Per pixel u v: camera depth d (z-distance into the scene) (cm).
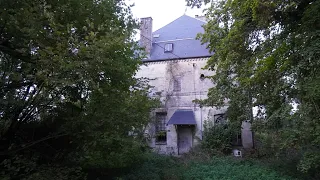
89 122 707
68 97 670
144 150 1225
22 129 809
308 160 752
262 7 774
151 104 1020
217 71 1259
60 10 629
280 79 802
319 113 674
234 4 888
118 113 729
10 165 650
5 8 562
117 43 614
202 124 1870
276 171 1187
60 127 770
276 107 854
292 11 838
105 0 749
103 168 1066
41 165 733
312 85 673
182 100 1950
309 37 721
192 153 1684
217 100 1282
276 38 862
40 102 673
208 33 1197
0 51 641
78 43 544
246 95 1095
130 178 1041
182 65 2017
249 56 974
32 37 547
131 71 814
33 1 571
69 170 759
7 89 646
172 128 1919
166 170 1218
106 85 680
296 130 738
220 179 1126
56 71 523
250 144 1764
